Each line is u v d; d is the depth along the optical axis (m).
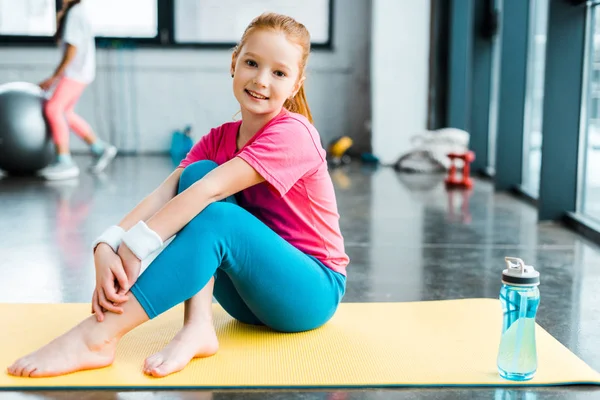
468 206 4.24
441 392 1.51
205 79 7.21
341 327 1.91
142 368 1.60
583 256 2.96
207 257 1.56
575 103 3.70
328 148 6.65
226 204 1.62
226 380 1.54
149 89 7.21
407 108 6.51
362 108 7.29
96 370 1.58
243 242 1.61
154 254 1.70
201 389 1.51
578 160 3.72
